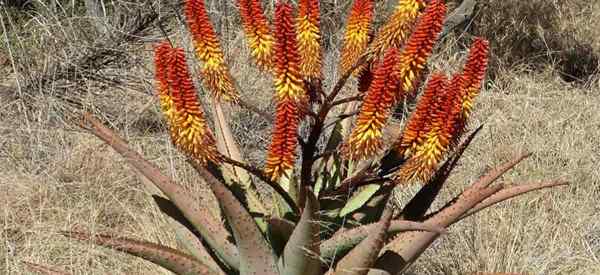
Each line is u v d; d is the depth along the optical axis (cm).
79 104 574
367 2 266
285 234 280
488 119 592
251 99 553
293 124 248
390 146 276
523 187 290
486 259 421
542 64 730
